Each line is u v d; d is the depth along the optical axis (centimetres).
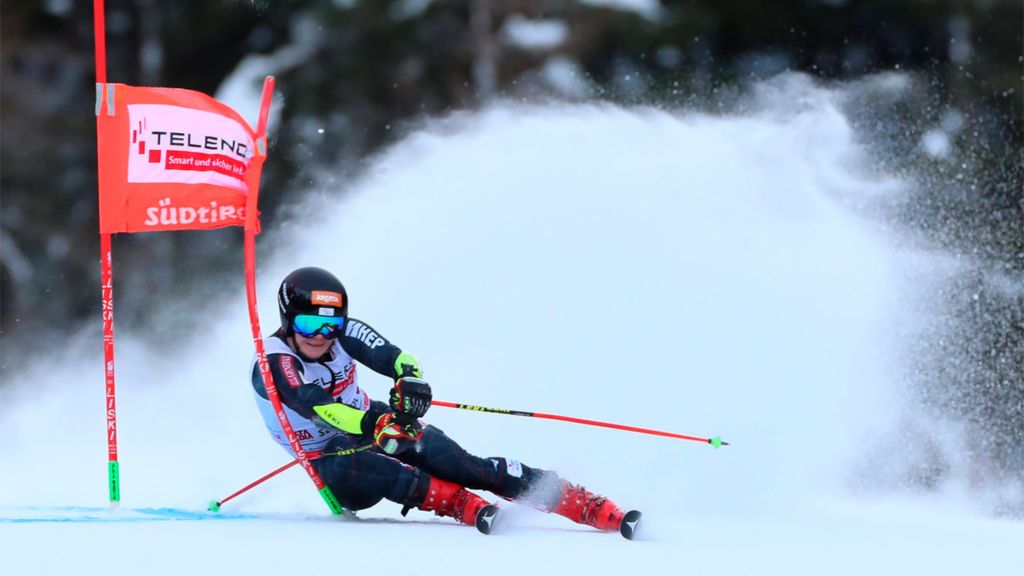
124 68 8294
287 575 1189
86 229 7638
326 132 7200
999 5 7188
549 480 1688
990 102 6944
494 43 7344
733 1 7469
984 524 1827
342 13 7450
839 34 7544
